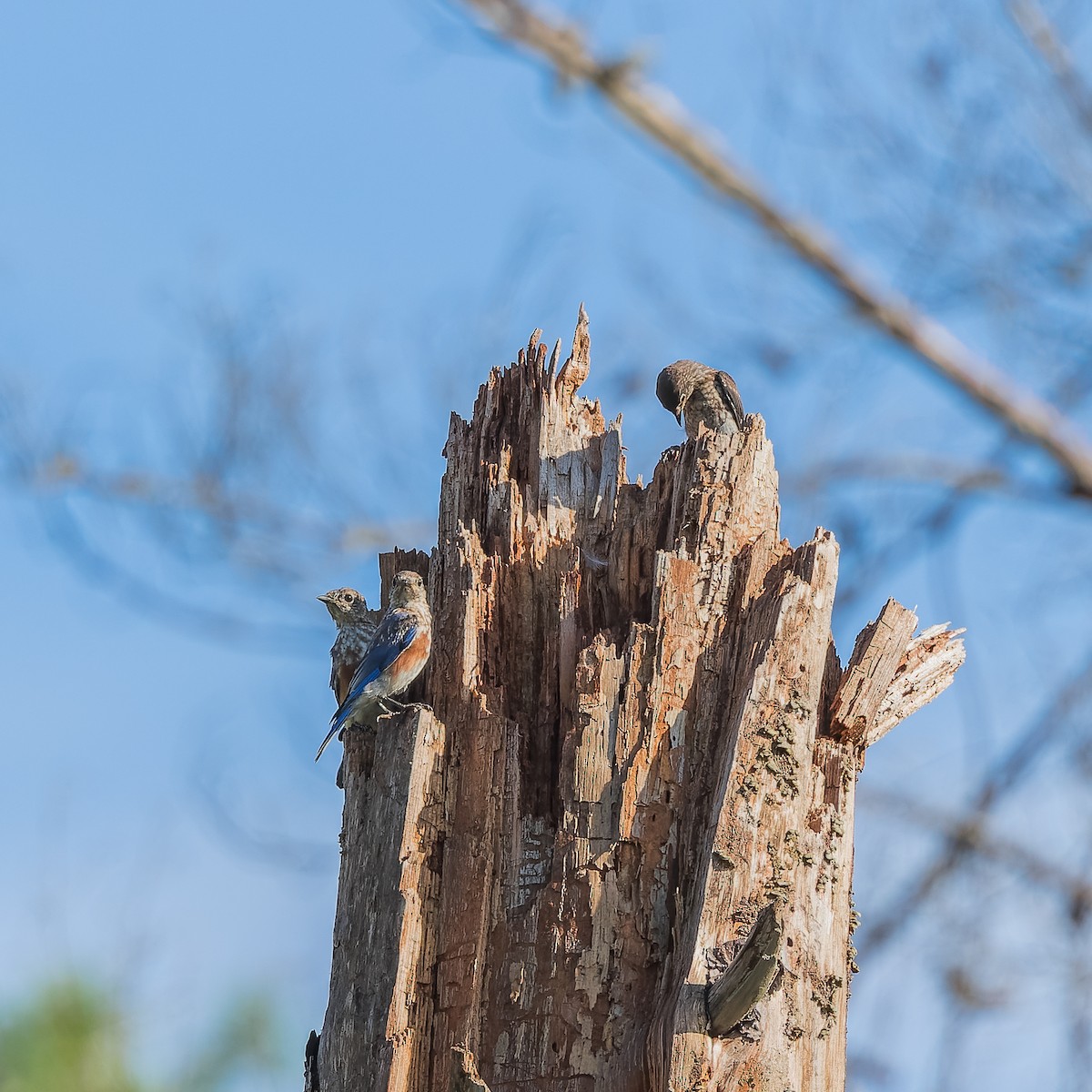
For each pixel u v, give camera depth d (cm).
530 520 1228
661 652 1109
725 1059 984
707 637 1127
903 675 1166
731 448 1190
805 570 1123
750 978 948
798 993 1030
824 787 1105
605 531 1232
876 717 1143
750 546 1159
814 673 1098
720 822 1040
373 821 1108
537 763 1142
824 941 1057
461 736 1120
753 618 1122
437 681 1182
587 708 1096
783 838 1055
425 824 1090
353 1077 1040
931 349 1089
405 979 1049
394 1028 1035
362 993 1060
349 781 1152
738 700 1088
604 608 1188
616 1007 1034
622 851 1068
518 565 1212
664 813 1079
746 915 1027
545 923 1059
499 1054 1042
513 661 1191
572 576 1184
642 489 1237
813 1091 1021
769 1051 998
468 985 1051
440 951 1068
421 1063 1045
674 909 1059
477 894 1071
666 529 1195
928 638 1193
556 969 1046
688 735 1100
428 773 1099
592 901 1055
